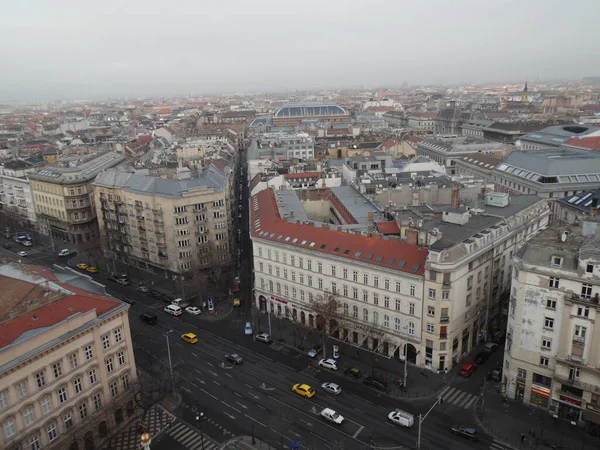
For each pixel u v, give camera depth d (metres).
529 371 103.44
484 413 103.62
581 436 95.69
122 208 191.12
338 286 133.12
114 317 101.19
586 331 92.94
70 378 92.19
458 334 120.06
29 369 84.69
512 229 136.62
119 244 199.38
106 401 100.56
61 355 90.12
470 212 143.25
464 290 118.12
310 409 107.69
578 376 96.06
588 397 95.12
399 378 117.62
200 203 175.62
